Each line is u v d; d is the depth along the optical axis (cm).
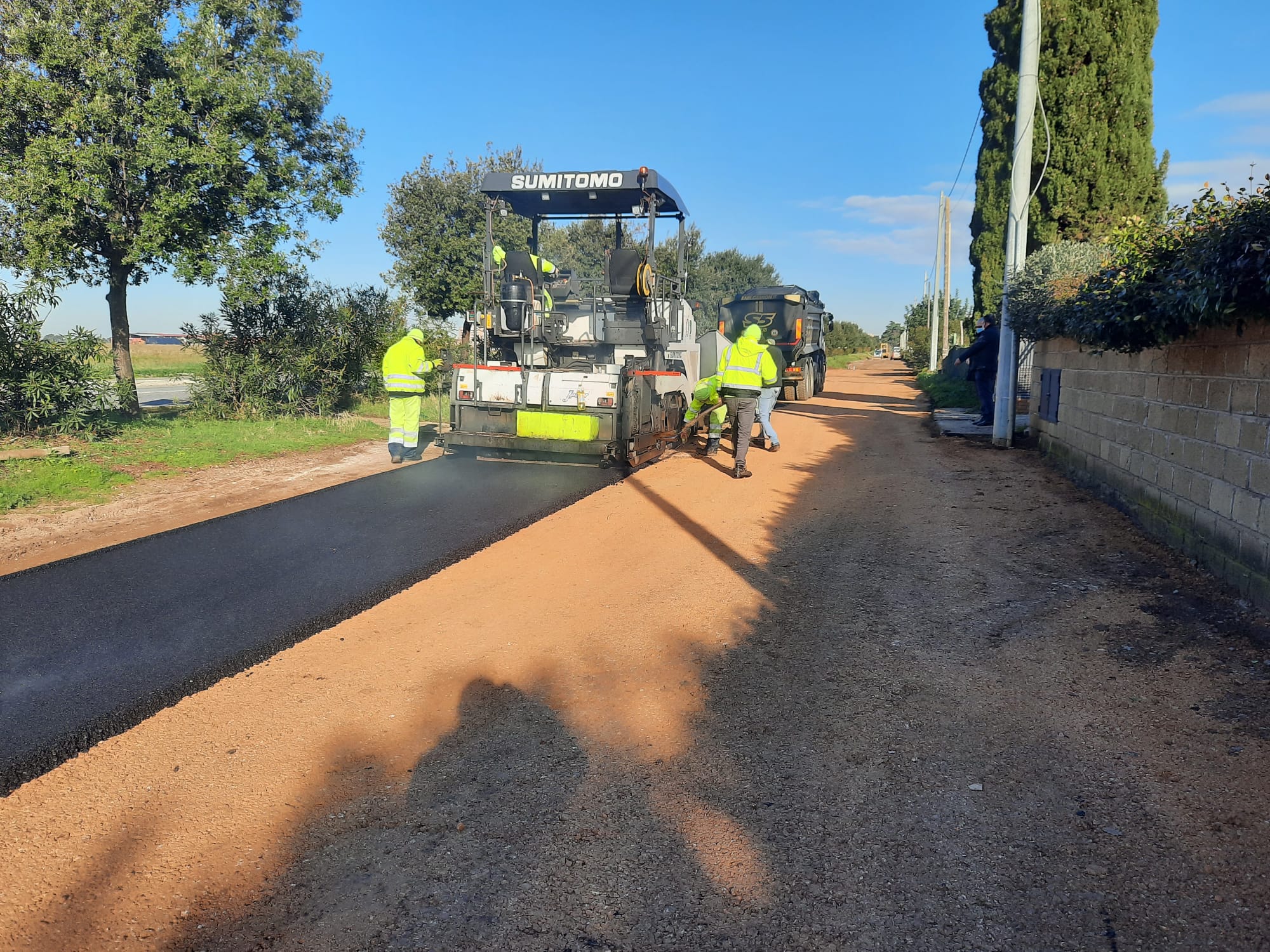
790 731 361
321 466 1036
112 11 1138
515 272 1002
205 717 379
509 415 969
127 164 1153
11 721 371
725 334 1975
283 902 259
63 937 244
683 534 697
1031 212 1302
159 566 597
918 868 267
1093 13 1218
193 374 1471
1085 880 257
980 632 461
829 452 1145
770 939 239
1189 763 315
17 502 779
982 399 1365
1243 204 432
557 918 250
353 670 429
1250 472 465
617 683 412
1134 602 486
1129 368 682
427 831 294
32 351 1045
